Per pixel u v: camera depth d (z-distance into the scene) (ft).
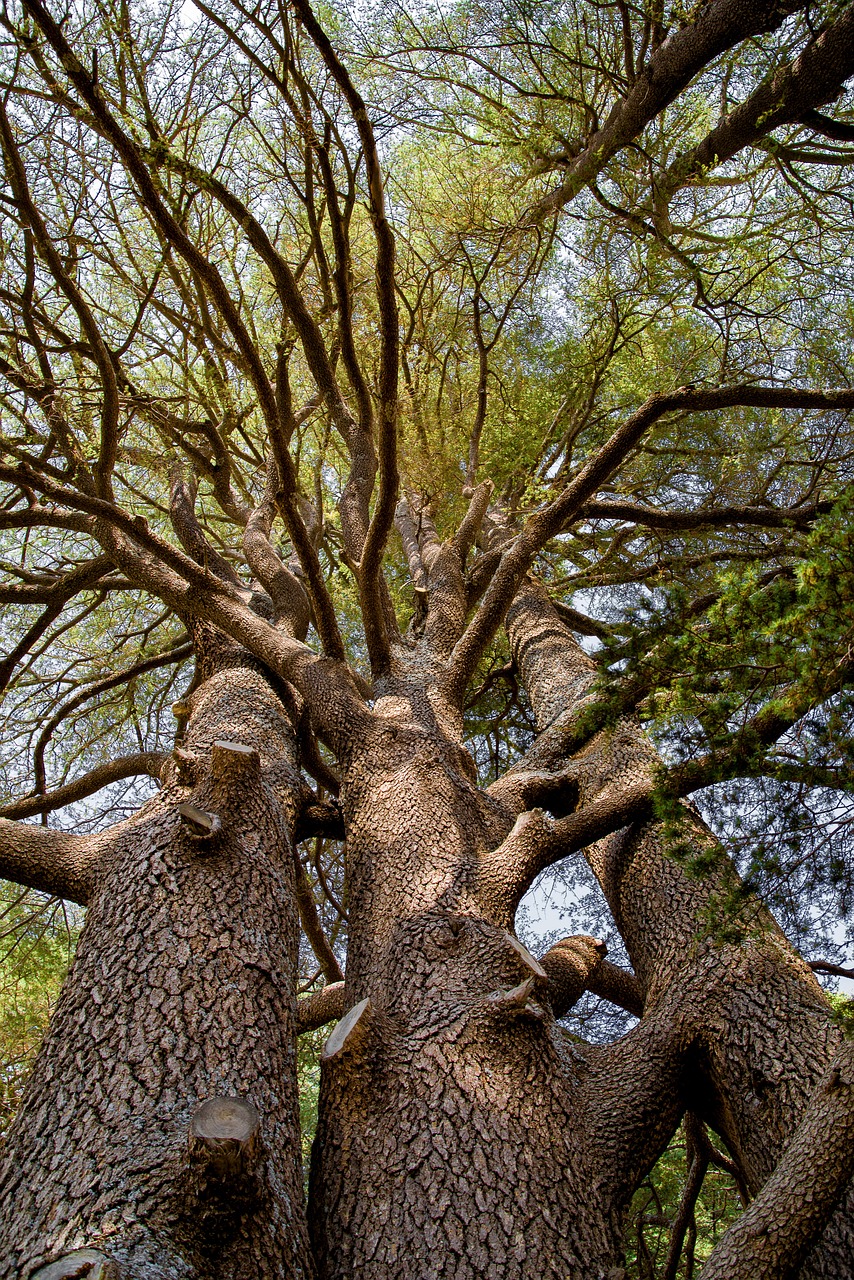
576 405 23.79
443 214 22.56
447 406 25.40
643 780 14.23
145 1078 8.80
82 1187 7.65
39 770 21.93
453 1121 9.12
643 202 20.59
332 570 25.96
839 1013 8.97
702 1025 11.09
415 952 11.30
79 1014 9.84
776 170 22.80
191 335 18.99
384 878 12.70
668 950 12.19
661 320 21.42
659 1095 10.57
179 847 11.88
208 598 17.44
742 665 9.55
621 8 20.49
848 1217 8.87
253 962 10.57
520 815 13.41
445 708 16.33
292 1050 10.25
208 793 12.96
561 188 21.18
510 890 12.27
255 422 23.95
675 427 22.76
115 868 12.05
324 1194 9.16
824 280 21.22
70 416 17.17
